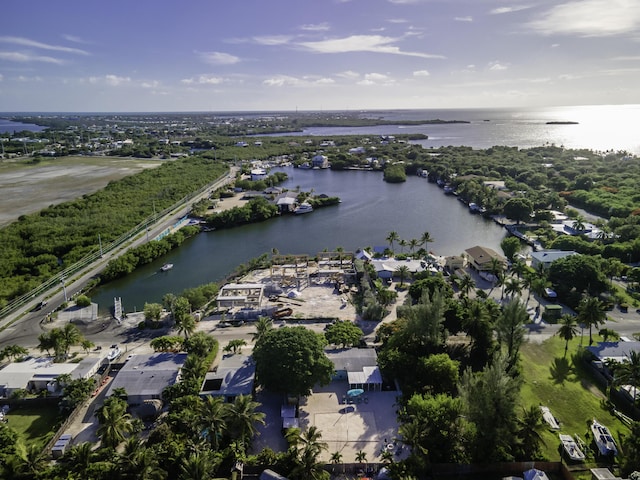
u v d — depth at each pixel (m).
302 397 89.69
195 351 101.62
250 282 150.25
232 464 71.19
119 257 165.50
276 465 70.25
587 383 93.25
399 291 141.88
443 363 87.12
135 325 121.38
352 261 167.25
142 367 95.00
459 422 75.12
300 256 169.12
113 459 67.88
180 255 186.38
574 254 144.25
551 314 122.88
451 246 191.50
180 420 76.94
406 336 97.94
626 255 159.12
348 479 69.75
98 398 90.25
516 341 94.50
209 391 87.56
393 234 181.88
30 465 67.69
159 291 149.75
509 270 154.00
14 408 88.12
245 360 97.31
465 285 127.94
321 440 77.81
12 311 129.50
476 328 101.31
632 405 84.38
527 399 88.06
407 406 80.56
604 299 129.75
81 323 122.44
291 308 130.12
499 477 71.00
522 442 71.88
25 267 161.75
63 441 77.06
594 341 108.94
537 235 197.75
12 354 102.94
